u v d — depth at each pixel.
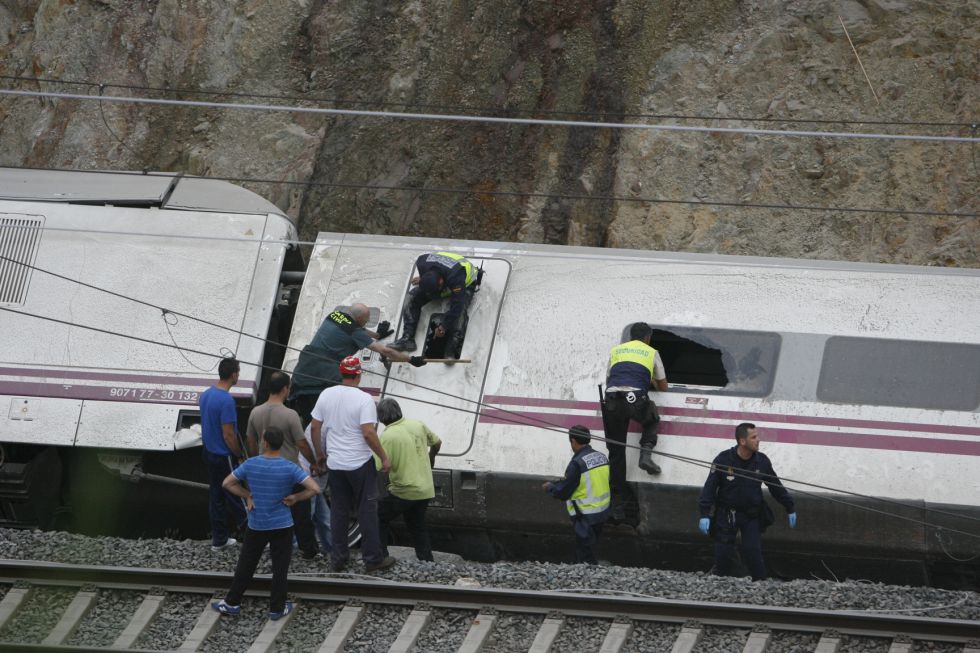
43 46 75.44
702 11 68.06
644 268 45.16
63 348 45.34
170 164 71.00
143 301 45.84
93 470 46.56
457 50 70.06
